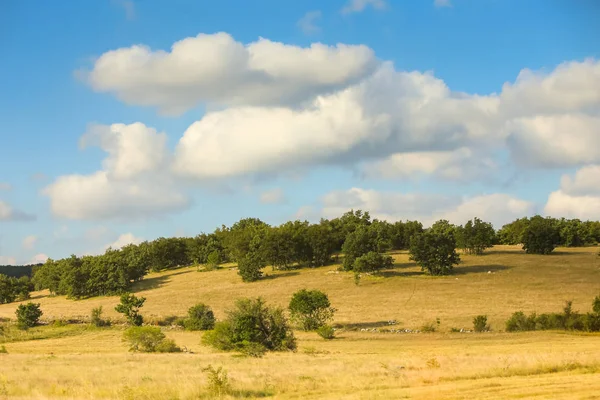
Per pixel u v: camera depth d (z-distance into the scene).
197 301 133.38
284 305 118.00
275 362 42.06
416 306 105.25
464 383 23.91
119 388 25.53
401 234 187.88
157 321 110.88
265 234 180.62
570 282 119.75
